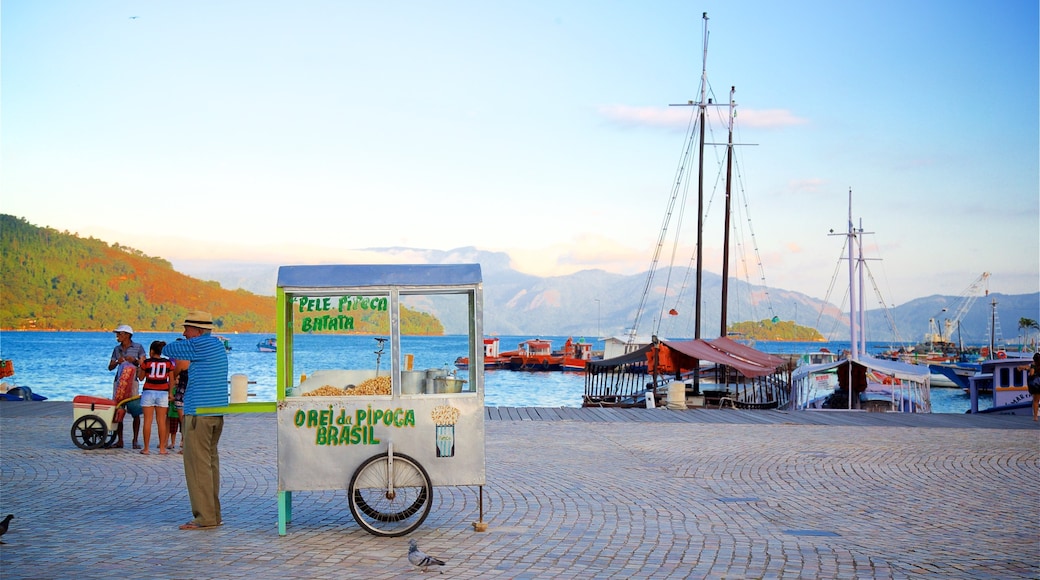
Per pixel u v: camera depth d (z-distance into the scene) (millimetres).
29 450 15281
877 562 8062
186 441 9156
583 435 19172
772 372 36812
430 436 8961
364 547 8367
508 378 96000
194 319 9234
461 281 9047
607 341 74375
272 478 12602
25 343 158125
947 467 15000
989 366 40219
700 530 9398
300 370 9125
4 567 7488
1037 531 9688
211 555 7977
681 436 19203
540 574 7453
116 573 7309
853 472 14203
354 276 9078
